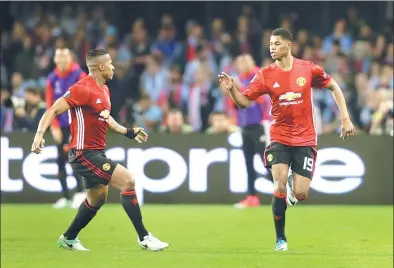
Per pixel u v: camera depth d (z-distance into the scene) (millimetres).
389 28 76375
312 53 73188
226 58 74562
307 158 33531
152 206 53375
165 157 54500
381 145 54031
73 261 29469
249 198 52969
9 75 76062
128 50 75938
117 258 30156
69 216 47656
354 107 68812
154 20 83875
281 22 79938
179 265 28641
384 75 67625
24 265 28734
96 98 31312
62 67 47594
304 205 54094
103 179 31344
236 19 82438
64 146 50469
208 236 39594
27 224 44250
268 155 33906
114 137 54406
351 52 74625
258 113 51562
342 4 82312
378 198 54125
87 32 79438
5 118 63531
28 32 78875
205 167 54438
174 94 71500
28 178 54562
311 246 35875
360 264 29297
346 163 54094
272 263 29188
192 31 76125
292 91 33375
